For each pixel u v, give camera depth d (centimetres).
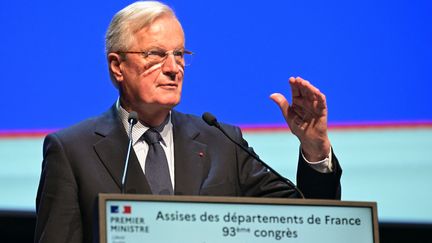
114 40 489
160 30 479
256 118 757
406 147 750
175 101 477
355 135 753
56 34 771
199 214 393
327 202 412
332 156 480
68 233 450
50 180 464
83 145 475
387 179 747
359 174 750
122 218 380
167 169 479
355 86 757
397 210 745
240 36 766
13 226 772
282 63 761
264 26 765
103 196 378
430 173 745
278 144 752
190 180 478
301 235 405
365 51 760
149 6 488
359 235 414
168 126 502
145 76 475
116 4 772
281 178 465
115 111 501
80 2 773
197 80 761
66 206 455
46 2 775
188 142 496
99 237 373
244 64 762
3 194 752
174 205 390
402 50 760
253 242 397
